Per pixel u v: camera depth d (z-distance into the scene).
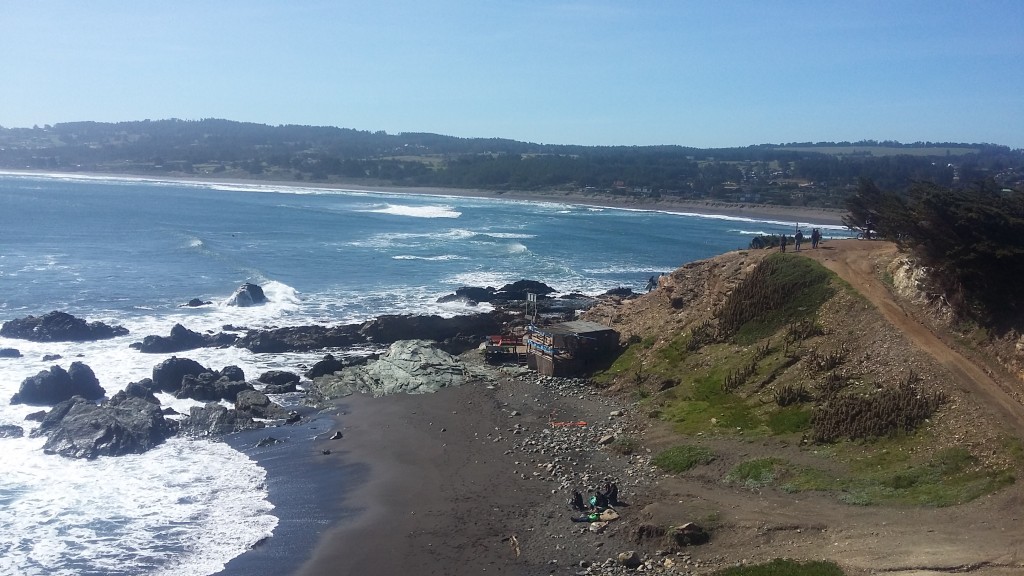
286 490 30.75
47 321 52.12
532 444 35.28
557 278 85.00
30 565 24.19
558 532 26.41
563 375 46.47
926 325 35.41
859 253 46.06
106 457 33.16
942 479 25.44
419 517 28.19
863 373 33.16
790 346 37.50
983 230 34.00
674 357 43.03
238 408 40.50
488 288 72.75
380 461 33.84
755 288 43.03
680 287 49.50
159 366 43.59
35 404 39.41
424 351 49.69
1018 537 21.22
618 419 37.94
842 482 26.84
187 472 32.22
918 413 29.16
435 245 105.94
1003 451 25.52
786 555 22.48
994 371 30.88
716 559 23.34
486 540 26.20
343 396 44.00
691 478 29.73
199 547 25.83
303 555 25.50
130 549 25.50
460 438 36.56
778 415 32.88
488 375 47.06
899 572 20.23
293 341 53.59
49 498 28.98
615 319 53.56
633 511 27.39
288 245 99.38
